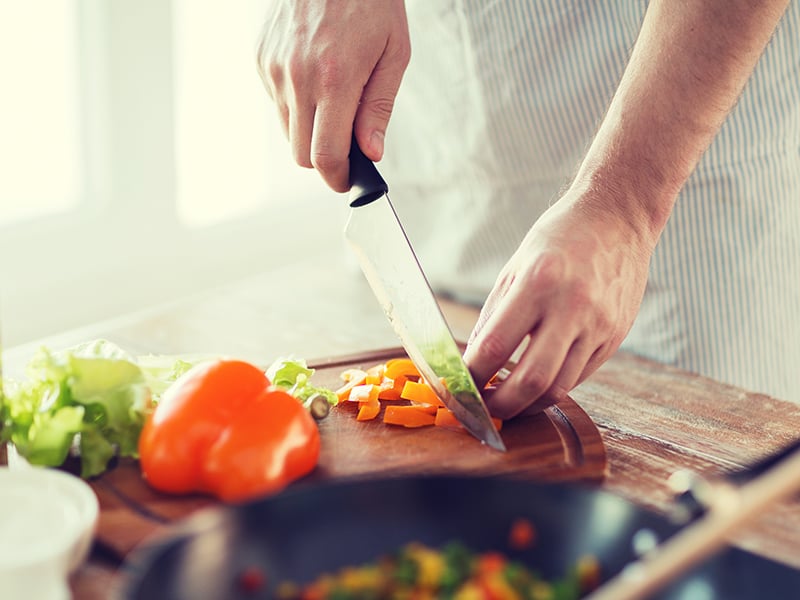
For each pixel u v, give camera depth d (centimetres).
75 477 85
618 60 147
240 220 277
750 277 148
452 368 99
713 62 103
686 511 69
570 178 131
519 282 99
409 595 65
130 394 93
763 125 143
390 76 116
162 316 155
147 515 85
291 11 119
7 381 99
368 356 126
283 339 145
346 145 112
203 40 271
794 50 140
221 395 88
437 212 175
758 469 76
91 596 74
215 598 66
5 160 228
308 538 72
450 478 75
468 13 156
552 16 150
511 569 67
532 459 97
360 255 110
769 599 70
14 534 73
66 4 229
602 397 121
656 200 108
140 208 245
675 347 153
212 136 282
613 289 102
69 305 235
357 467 95
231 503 86
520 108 156
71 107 234
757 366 151
